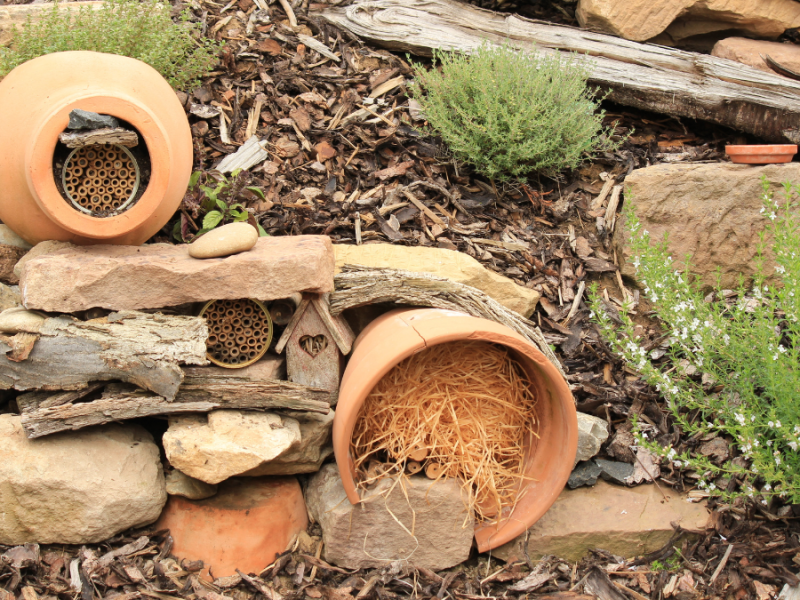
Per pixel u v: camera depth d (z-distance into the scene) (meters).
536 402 1.46
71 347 1.35
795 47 1.95
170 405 1.38
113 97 1.36
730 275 1.72
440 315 1.41
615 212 1.77
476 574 1.45
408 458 1.43
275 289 1.39
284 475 1.47
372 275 1.47
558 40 1.95
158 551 1.40
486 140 1.74
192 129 1.79
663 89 1.89
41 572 1.35
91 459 1.37
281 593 1.38
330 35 1.97
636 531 1.46
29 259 1.40
